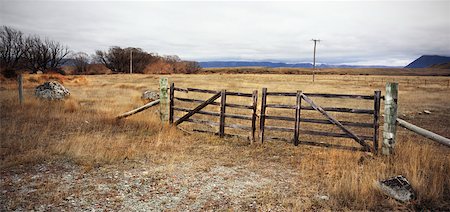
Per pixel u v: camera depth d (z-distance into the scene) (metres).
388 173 5.89
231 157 7.40
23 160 6.50
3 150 7.10
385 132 7.35
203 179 5.86
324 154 7.52
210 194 5.15
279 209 4.59
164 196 5.02
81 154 7.09
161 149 7.87
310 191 5.29
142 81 46.84
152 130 9.95
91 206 4.59
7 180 5.50
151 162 6.82
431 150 7.48
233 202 4.84
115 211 4.45
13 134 8.77
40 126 10.02
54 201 4.70
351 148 7.82
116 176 5.89
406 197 4.82
